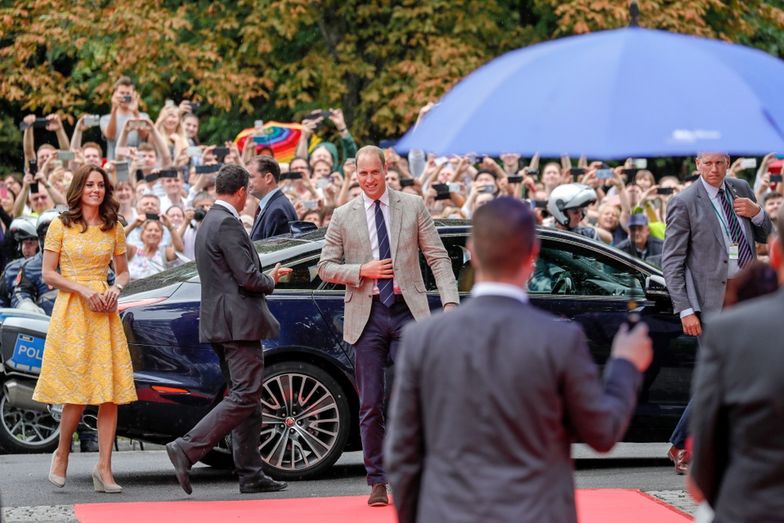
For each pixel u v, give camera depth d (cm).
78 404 1305
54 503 1252
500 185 2184
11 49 3347
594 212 2286
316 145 2755
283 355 1386
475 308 604
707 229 1334
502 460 585
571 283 1450
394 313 1220
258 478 1314
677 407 1446
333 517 1160
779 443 550
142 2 3309
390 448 613
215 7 3506
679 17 3484
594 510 1177
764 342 552
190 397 1355
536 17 3684
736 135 606
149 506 1227
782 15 3781
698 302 1339
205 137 3588
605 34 661
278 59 3531
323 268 1230
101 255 1316
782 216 606
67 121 3528
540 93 632
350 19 3559
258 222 1548
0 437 1683
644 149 602
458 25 3481
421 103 3356
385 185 1235
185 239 1981
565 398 596
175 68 3334
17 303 1766
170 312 1369
